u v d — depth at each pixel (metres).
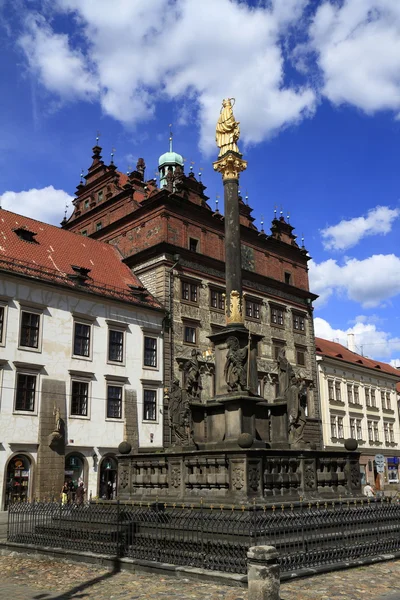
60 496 31.58
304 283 58.88
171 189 47.91
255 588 9.04
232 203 21.94
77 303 38.06
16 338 34.25
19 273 34.97
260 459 15.69
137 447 38.75
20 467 33.12
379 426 64.50
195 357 21.19
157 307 42.66
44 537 16.14
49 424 34.53
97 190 53.81
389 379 69.06
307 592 10.60
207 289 47.22
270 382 50.50
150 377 41.19
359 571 12.52
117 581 12.06
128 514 14.91
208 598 10.23
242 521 12.27
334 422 57.19
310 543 12.91
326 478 18.09
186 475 16.95
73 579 12.51
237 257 21.30
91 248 45.81
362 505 17.14
